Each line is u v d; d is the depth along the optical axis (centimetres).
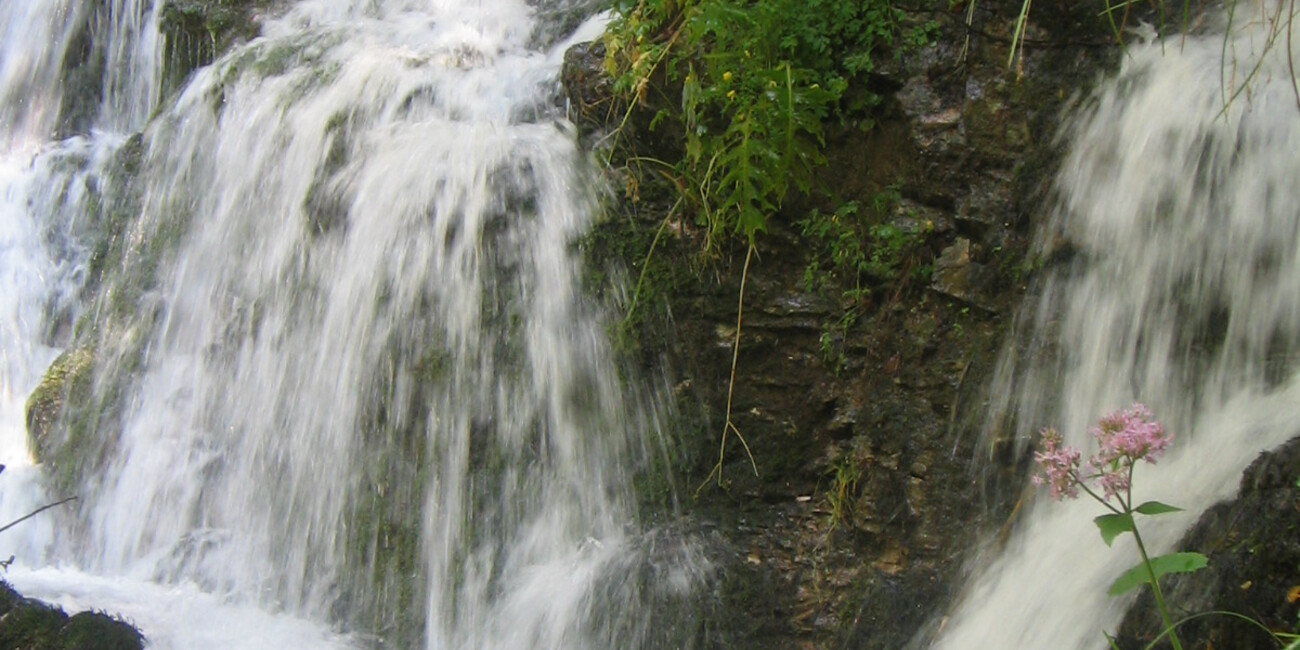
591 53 454
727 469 432
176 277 527
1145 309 377
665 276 433
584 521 436
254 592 454
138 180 567
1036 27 401
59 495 507
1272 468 307
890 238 410
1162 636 287
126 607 431
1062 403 385
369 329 461
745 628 414
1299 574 280
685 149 430
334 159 495
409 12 582
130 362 521
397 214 467
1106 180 389
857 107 411
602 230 443
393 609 438
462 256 455
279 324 486
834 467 424
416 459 449
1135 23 398
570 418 441
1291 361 354
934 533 400
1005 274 400
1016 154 400
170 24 632
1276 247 361
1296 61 376
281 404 477
